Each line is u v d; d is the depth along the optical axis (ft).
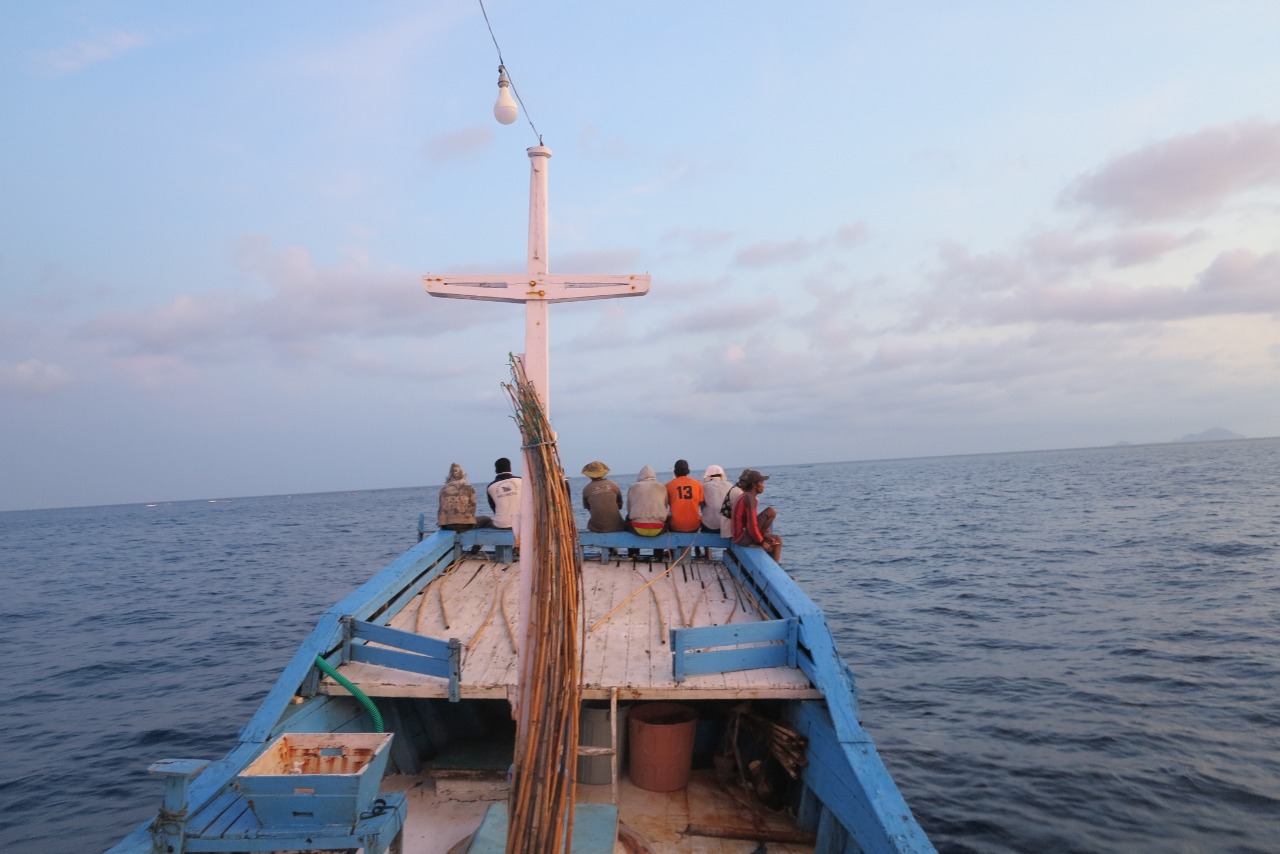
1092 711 36.42
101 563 139.33
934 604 65.31
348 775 12.25
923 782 29.84
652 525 28.78
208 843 12.25
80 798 31.35
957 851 24.90
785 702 18.95
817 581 80.64
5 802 31.14
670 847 16.79
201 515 409.69
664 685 17.38
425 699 21.27
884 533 128.88
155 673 51.75
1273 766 29.43
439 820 17.57
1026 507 171.32
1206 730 33.24
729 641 18.11
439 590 25.38
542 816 12.66
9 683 50.62
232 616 73.26
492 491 29.32
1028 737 33.73
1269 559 77.51
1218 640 47.42
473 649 20.04
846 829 14.57
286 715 16.56
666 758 19.01
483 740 21.33
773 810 18.42
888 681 43.06
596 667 18.71
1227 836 24.91
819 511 191.21
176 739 38.04
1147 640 48.62
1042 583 72.23
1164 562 79.92
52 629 70.69
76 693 47.42
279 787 12.27
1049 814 26.94
